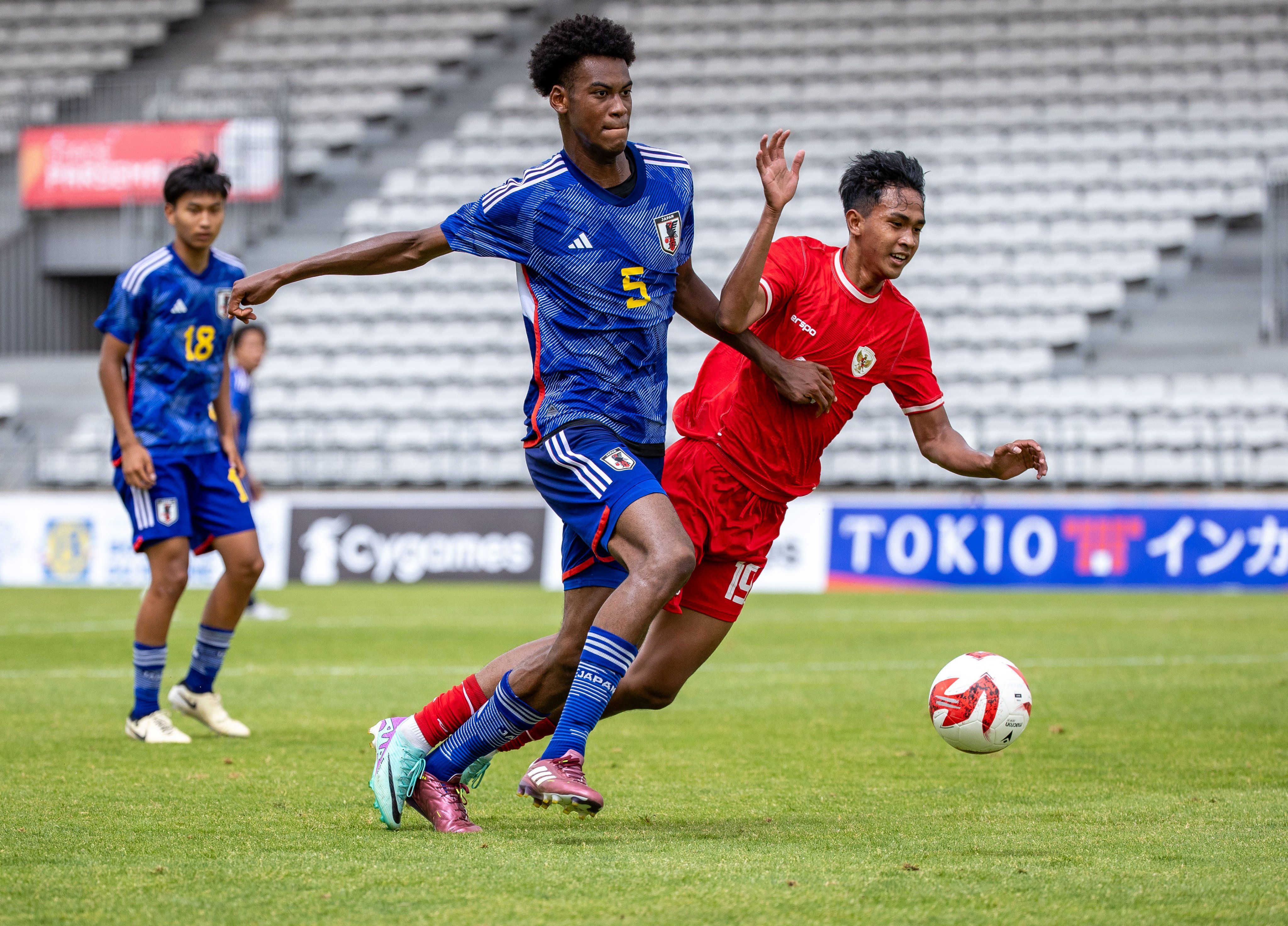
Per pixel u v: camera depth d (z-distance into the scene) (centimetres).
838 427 1511
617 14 9162
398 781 1321
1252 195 7419
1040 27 8644
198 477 2030
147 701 1989
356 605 4688
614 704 1503
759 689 2633
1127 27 8531
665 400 1387
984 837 1293
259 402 7019
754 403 1451
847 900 1038
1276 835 1306
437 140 8575
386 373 7131
